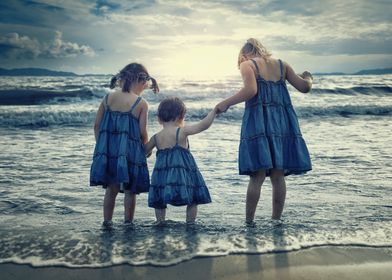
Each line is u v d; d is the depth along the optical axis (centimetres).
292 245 269
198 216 362
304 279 221
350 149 747
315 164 606
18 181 506
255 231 304
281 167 321
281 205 341
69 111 1377
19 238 289
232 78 4941
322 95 2478
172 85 3062
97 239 286
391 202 403
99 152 333
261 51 345
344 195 433
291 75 347
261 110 328
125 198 342
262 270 233
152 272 231
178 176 330
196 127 339
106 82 3928
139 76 352
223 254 254
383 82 4022
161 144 342
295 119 339
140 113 345
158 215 341
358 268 235
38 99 2017
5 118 1312
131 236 294
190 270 233
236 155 685
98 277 225
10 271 233
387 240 280
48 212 377
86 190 465
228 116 1403
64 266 238
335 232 298
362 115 1543
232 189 468
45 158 675
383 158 654
